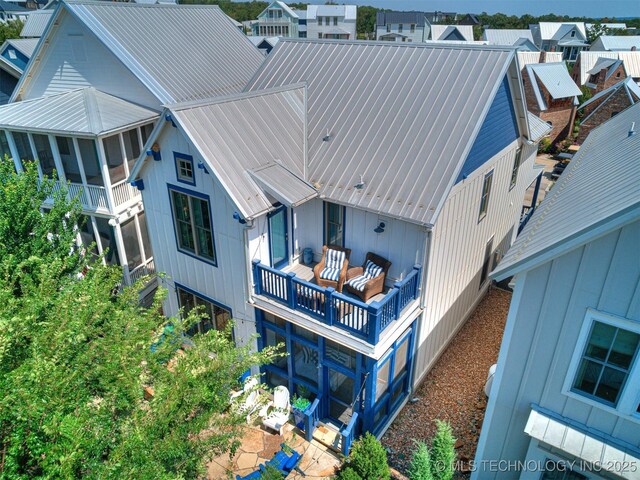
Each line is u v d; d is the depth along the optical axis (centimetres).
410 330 1188
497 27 13875
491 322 1639
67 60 1859
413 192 1101
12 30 6366
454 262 1329
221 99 1209
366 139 1245
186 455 745
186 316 1498
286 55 1580
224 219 1175
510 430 905
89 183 1695
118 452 633
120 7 1866
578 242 688
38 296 841
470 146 1107
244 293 1248
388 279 1223
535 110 3900
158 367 837
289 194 1137
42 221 1139
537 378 832
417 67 1320
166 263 1441
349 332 1065
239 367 843
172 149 1194
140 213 1775
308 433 1170
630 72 5219
